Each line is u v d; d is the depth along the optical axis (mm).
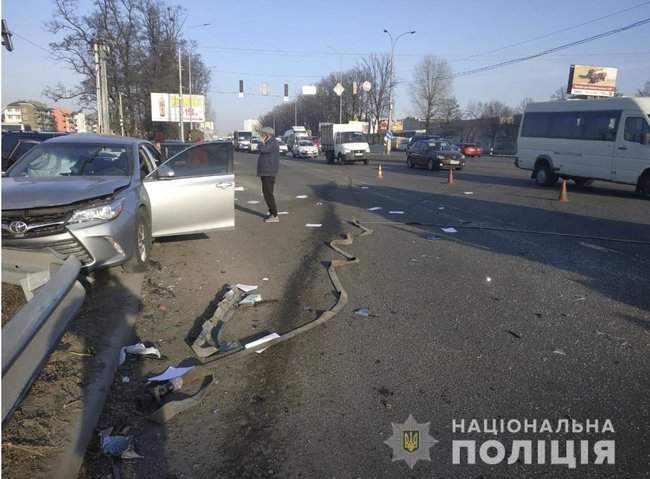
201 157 7742
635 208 13250
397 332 4777
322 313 5230
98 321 4867
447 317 5176
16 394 2840
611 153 16125
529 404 3564
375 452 3045
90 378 3771
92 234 5469
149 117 55219
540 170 19094
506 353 4344
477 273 6816
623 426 3324
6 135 14430
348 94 78750
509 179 22172
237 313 5285
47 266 4918
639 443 3158
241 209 13195
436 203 14086
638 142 15320
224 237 9258
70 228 5348
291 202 14570
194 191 7562
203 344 4430
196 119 55594
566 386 3805
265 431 3234
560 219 11391
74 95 45250
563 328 4902
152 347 4383
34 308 3217
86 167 6914
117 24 46719
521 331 4824
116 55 47156
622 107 15914
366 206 13578
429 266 7176
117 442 3072
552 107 18531
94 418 3303
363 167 31656
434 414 3436
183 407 3463
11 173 6758
